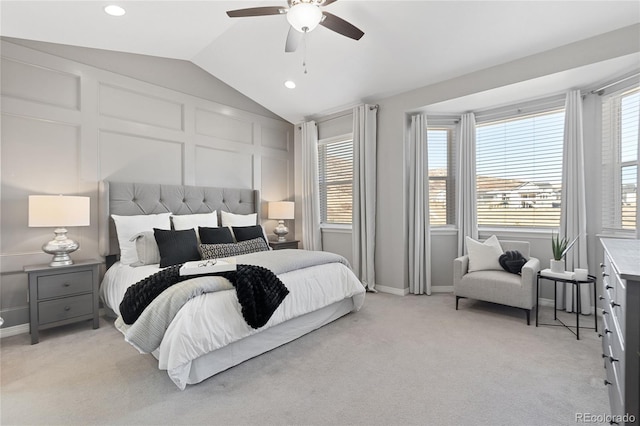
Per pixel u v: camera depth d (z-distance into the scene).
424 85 3.79
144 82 3.63
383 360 2.27
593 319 3.08
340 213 4.86
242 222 4.20
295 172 5.41
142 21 2.74
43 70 2.95
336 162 4.91
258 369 2.16
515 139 3.83
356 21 2.90
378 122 4.30
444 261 4.23
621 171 3.03
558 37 2.76
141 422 1.62
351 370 2.14
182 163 3.99
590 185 3.25
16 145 2.81
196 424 1.61
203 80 4.20
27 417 1.66
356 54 3.39
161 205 3.67
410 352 2.39
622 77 2.94
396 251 4.12
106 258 3.28
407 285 4.15
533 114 3.67
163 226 3.43
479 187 4.09
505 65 3.20
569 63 2.82
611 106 3.11
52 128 3.00
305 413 1.69
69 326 2.97
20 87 2.83
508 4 2.49
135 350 2.46
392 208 4.15
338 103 4.49
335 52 3.42
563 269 2.95
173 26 2.92
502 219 3.93
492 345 2.51
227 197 4.39
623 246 1.89
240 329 2.12
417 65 3.42
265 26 3.15
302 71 3.85
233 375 2.08
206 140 4.22
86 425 1.60
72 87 3.12
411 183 4.10
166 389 1.92
